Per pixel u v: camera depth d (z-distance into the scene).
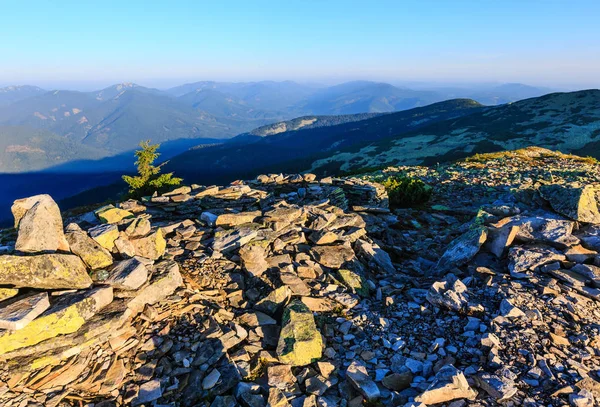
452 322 2.66
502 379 2.04
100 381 2.09
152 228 3.23
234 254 3.36
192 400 2.08
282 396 2.08
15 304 2.13
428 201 6.72
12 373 2.00
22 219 2.46
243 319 2.68
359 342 2.58
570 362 2.16
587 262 3.16
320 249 3.59
